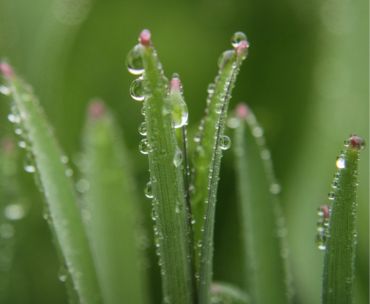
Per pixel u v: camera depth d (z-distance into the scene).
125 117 0.30
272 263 0.19
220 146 0.15
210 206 0.15
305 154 0.29
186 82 0.31
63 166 0.18
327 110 0.30
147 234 0.28
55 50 0.30
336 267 0.16
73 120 0.30
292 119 0.30
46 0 0.31
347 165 0.15
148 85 0.15
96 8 0.30
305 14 0.30
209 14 0.31
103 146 0.21
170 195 0.15
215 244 0.28
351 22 0.31
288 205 0.28
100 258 0.21
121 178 0.21
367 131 0.29
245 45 0.16
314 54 0.30
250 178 0.19
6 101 0.26
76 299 0.17
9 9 0.30
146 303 0.22
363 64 0.30
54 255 0.27
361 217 0.27
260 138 0.19
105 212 0.21
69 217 0.18
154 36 0.31
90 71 0.30
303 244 0.27
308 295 0.26
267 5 0.30
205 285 0.16
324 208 0.17
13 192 0.24
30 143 0.17
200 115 0.30
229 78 0.16
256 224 0.19
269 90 0.30
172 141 0.15
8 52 0.30
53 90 0.30
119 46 0.30
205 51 0.31
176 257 0.15
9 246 0.21
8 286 0.23
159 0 0.30
